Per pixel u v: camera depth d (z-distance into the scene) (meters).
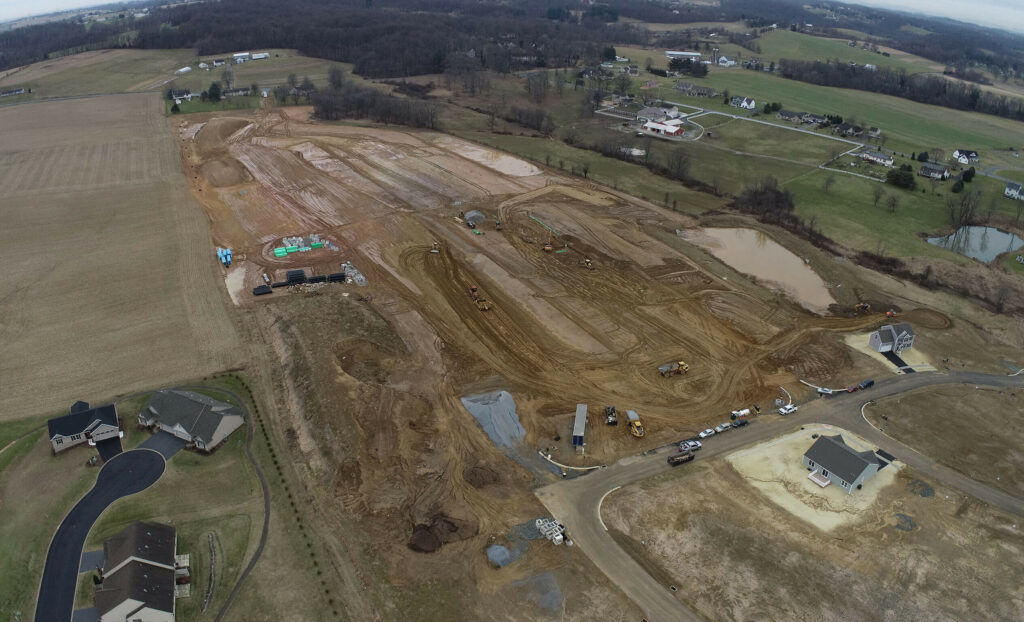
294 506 49.97
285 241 93.75
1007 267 91.31
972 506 51.25
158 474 52.78
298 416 59.31
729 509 50.41
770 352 71.38
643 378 66.56
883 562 46.03
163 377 64.81
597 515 49.69
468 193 113.56
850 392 65.19
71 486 51.34
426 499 50.66
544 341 72.19
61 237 94.38
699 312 78.69
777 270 89.62
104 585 41.00
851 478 51.75
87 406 59.38
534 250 93.00
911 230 103.06
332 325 72.62
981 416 61.69
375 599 42.81
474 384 64.75
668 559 46.12
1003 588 44.12
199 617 41.41
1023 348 73.12
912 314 79.69
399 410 59.53
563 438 57.91
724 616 42.16
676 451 56.62
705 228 102.69
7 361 66.69
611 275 86.69
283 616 41.62
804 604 42.91
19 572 44.00
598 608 42.44
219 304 77.88
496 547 46.47
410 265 87.69
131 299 78.62
